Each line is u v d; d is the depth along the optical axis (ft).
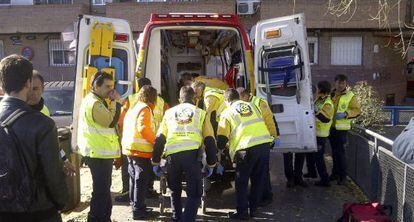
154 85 22.75
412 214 15.06
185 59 33.27
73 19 66.44
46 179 8.99
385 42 67.51
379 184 19.38
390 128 38.27
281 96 22.04
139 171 18.34
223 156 21.93
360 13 63.72
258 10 64.44
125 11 65.00
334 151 24.08
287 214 19.49
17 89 9.14
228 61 30.17
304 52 21.65
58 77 68.69
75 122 20.59
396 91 70.64
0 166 8.77
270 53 22.07
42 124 8.95
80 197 21.79
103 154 16.15
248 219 18.72
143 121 18.08
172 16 22.85
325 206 20.51
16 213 8.91
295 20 21.66
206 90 21.52
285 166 23.52
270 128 19.53
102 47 21.26
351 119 23.62
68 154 19.98
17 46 69.15
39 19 66.80
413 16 60.54
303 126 21.75
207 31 27.40
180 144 16.49
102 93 16.38
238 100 18.81
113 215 19.38
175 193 17.33
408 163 15.01
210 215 19.38
